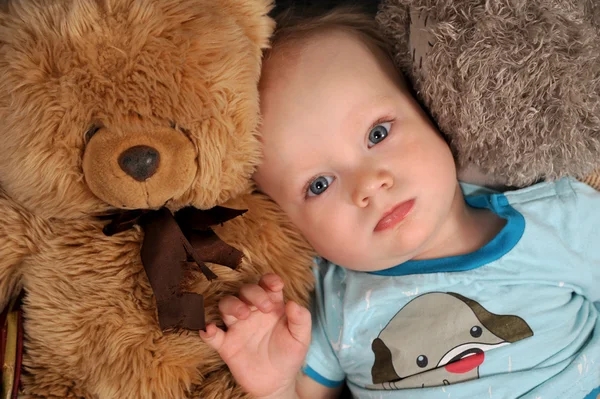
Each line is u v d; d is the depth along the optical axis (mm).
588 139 787
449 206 870
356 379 958
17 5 628
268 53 869
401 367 898
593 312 950
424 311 900
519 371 871
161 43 609
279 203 883
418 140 848
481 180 997
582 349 903
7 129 624
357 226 844
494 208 942
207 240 731
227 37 655
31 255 732
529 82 739
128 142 606
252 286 755
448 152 871
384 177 815
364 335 927
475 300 890
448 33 747
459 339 878
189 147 639
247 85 687
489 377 867
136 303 719
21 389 741
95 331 715
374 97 843
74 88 595
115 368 712
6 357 729
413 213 835
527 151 797
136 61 599
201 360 770
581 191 950
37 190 653
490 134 794
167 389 729
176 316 685
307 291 886
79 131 615
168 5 630
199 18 643
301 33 892
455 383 873
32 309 731
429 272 914
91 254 713
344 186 841
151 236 695
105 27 597
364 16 977
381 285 926
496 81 744
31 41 605
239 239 789
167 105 613
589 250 937
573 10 726
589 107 756
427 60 791
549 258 914
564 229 933
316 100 830
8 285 759
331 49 859
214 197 716
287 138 837
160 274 681
